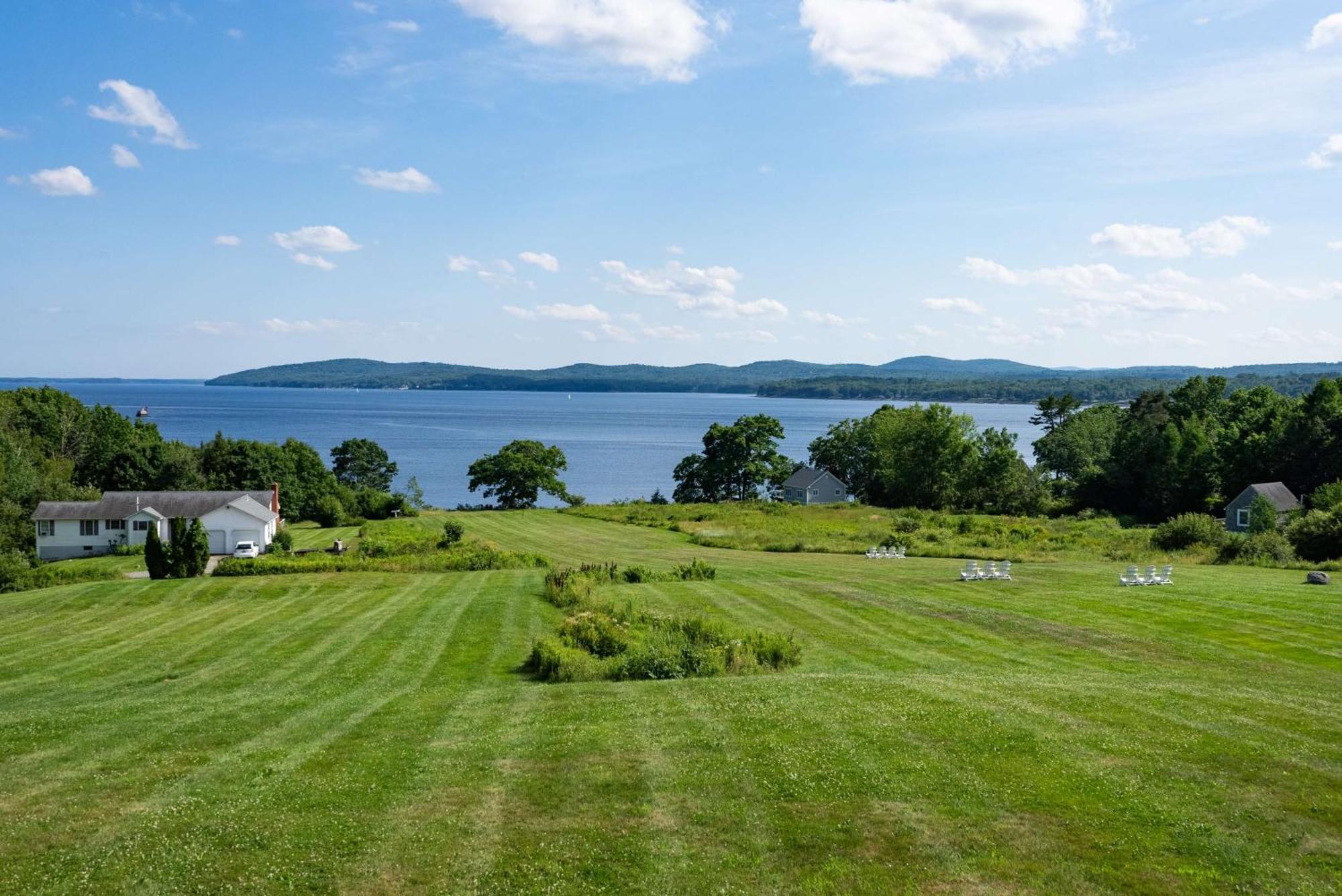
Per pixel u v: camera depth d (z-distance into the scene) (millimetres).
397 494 93375
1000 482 95000
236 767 13320
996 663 22750
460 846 10094
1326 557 42719
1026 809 10648
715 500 115312
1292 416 80188
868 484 114875
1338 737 13305
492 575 42656
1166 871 9117
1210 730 13695
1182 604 29234
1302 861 9250
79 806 11516
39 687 22703
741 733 14016
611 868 9477
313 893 9062
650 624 27906
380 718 16734
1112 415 130500
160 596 38312
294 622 31797
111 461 90438
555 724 15414
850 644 25688
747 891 8945
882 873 9227
